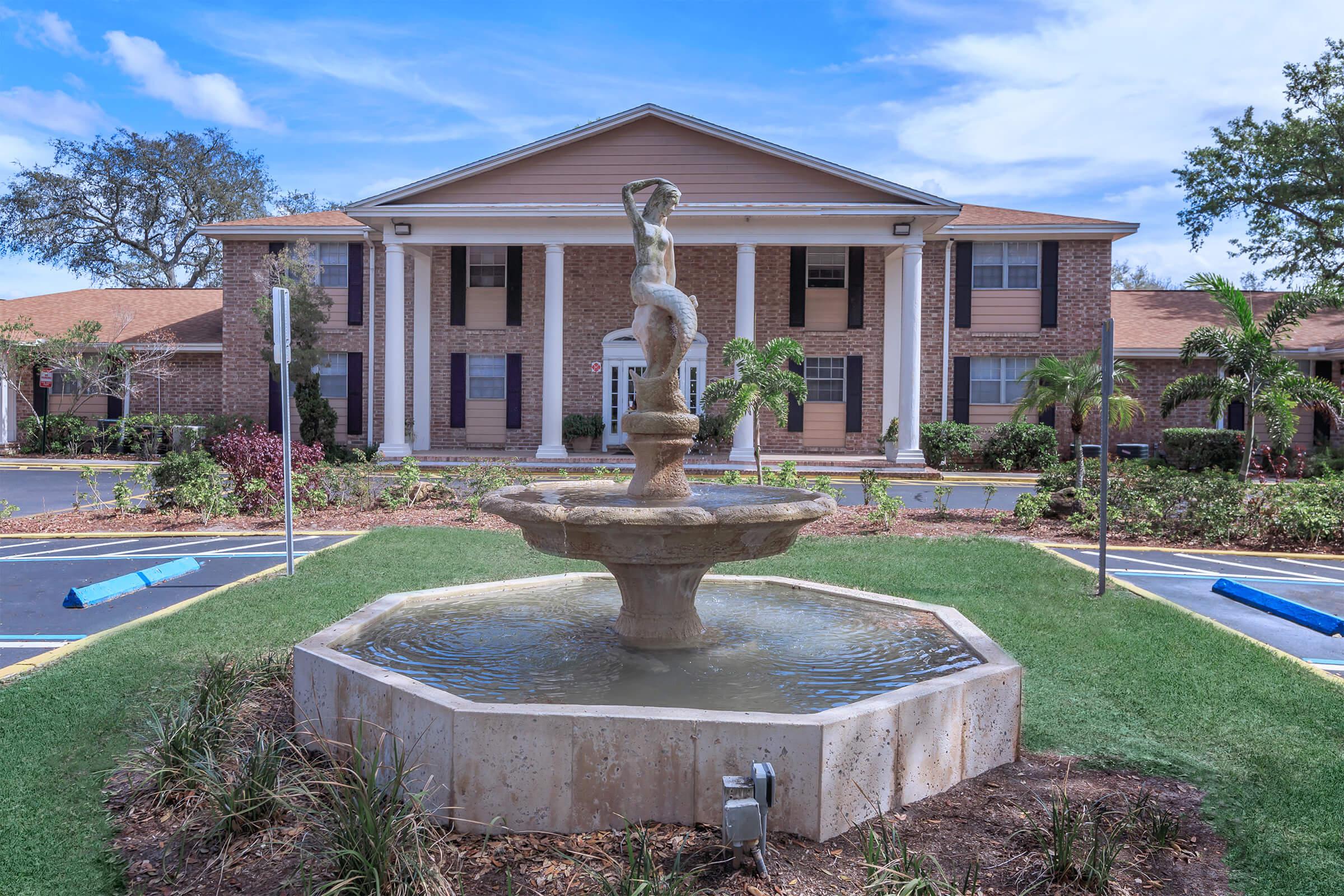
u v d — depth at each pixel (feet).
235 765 13.60
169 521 41.37
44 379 84.79
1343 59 87.71
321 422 75.10
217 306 98.48
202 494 41.47
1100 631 21.93
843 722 12.22
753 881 10.91
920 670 16.17
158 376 83.87
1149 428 81.05
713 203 69.36
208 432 78.69
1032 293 79.25
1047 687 17.95
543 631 19.13
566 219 70.44
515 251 81.66
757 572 29.01
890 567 30.07
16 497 53.88
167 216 145.79
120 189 140.46
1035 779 13.99
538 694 14.88
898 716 12.87
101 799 13.23
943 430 76.48
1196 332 46.83
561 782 12.26
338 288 83.10
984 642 16.70
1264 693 17.48
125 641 20.56
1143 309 90.02
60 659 19.34
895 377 78.69
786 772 12.09
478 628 19.33
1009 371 80.02
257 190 151.64
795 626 19.72
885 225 69.82
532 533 17.21
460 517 42.11
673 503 18.62
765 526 16.10
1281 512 36.81
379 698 13.69
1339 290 46.50
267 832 12.17
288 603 24.45
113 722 15.81
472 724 12.28
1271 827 12.36
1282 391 44.75
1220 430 76.07
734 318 80.53
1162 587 28.45
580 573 24.93
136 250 145.48
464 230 70.95
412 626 19.42
